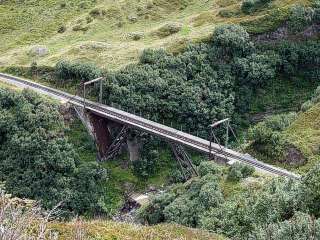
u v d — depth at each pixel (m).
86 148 119.25
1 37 171.38
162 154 119.25
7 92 120.50
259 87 133.62
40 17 175.38
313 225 33.97
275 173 84.75
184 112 122.06
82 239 27.48
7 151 112.62
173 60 129.50
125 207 109.44
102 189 110.12
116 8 165.12
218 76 130.38
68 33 161.38
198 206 72.25
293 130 93.25
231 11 146.62
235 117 127.19
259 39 136.75
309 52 134.62
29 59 146.12
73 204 104.62
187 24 148.50
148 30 150.88
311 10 136.38
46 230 24.89
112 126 123.56
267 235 36.03
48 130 115.38
